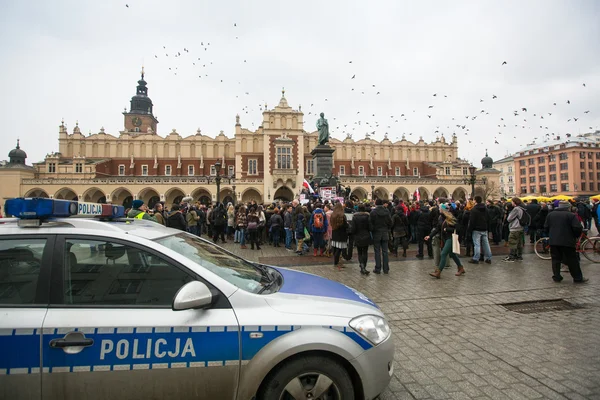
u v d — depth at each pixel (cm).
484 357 406
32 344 238
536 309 588
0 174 4716
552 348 427
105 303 257
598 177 7844
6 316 243
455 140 6769
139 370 245
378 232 893
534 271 889
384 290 721
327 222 1220
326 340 263
